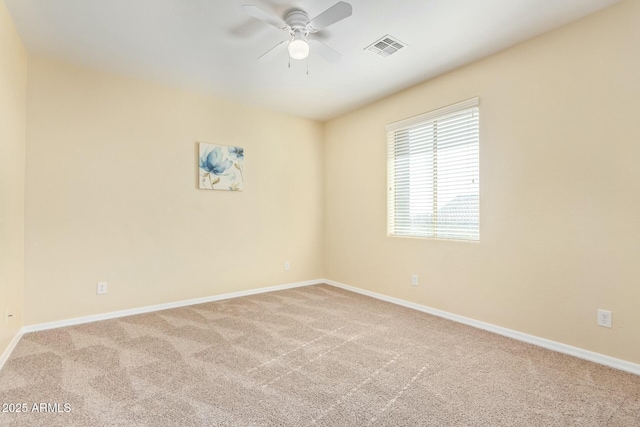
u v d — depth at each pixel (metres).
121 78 3.22
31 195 2.78
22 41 2.59
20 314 2.65
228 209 3.95
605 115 2.21
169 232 3.51
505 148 2.74
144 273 3.36
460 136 3.10
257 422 1.60
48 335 2.70
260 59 2.56
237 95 3.77
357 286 4.26
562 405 1.75
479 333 2.80
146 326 2.93
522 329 2.64
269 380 2.00
